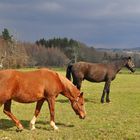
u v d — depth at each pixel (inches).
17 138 414.0
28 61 3934.5
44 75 449.7
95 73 783.1
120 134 442.9
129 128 484.1
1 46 3336.6
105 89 801.6
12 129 462.6
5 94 417.4
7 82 417.7
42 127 478.9
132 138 422.9
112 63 807.1
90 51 5255.9
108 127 490.3
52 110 458.3
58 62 4682.6
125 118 574.6
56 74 460.4
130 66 826.2
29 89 433.7
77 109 469.7
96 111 658.8
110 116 595.8
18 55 3452.3
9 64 3166.8
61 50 5265.8
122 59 818.2
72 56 4926.2
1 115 581.3
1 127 475.8
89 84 1520.7
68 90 464.1
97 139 418.0
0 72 424.2
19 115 592.4
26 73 441.1
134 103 801.6
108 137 426.9
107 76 796.0
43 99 465.1
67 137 424.2
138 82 1633.9
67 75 792.9
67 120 543.8
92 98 908.0
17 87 426.0
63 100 845.8
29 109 669.3
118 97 936.9
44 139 413.7
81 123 520.7
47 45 5615.2
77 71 778.2
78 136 430.6
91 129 474.6
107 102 810.2
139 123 526.9
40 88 442.6
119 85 1432.1
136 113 634.8
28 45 4849.9
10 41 3511.3
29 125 475.2
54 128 460.4
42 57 4665.4
